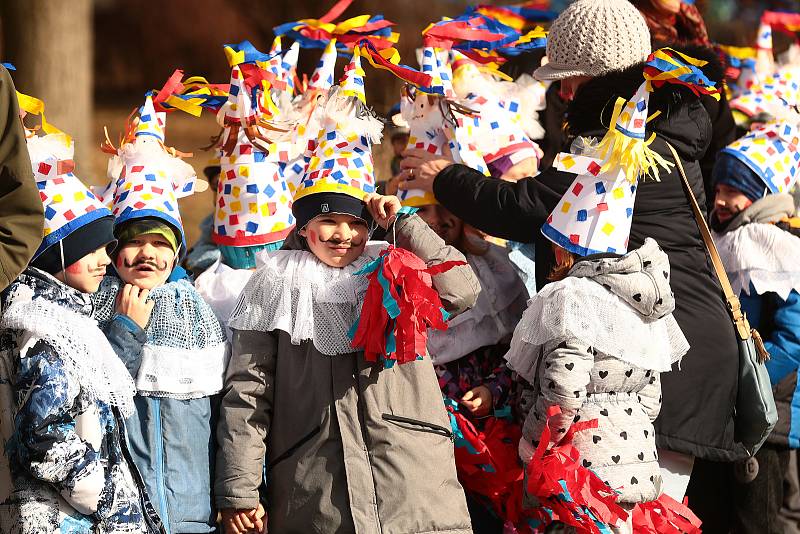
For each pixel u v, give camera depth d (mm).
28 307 6691
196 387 7648
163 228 7711
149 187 7805
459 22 9430
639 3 11016
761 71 11938
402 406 7609
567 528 7945
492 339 8703
